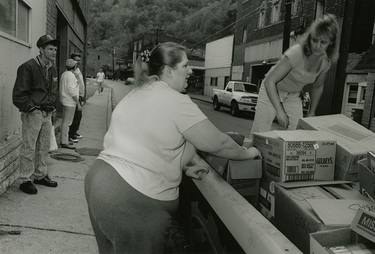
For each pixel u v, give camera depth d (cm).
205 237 251
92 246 378
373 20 511
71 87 780
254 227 173
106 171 211
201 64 5231
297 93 385
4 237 375
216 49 4050
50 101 500
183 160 217
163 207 212
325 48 329
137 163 207
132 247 209
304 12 2281
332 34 322
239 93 2202
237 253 202
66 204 477
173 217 230
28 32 680
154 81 223
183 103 209
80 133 1019
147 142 208
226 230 218
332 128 265
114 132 220
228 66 3725
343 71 623
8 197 477
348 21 588
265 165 245
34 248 362
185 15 9138
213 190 222
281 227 211
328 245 161
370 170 201
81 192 526
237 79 3444
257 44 3011
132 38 9475
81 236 397
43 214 439
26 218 423
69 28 1304
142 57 230
